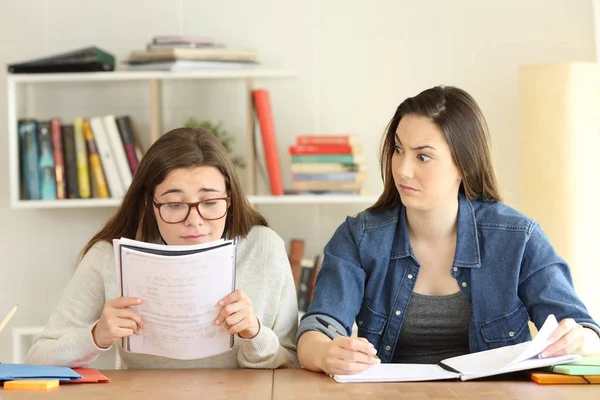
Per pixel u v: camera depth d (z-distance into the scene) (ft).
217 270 6.03
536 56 12.39
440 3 12.48
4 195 12.68
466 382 5.81
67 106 12.72
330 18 12.55
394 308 7.12
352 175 11.73
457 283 7.03
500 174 12.44
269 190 12.48
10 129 11.87
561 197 11.24
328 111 12.56
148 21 12.64
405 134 6.77
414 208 6.84
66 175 12.07
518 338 6.87
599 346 6.23
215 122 12.64
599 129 11.34
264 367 6.68
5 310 12.72
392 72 12.52
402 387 5.66
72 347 6.46
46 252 12.69
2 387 5.77
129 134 12.01
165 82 12.64
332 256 7.27
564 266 6.88
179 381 6.06
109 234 7.28
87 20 12.68
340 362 6.07
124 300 6.15
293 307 7.45
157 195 6.73
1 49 12.71
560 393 5.34
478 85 12.46
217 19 12.59
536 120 11.34
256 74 11.81
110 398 5.36
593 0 12.20
